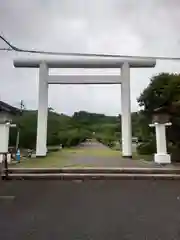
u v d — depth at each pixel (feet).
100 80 58.44
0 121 43.98
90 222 15.56
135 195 23.00
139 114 68.08
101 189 25.88
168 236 13.35
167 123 44.11
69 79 58.39
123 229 14.38
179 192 24.38
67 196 22.52
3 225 15.03
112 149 84.58
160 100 57.21
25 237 13.21
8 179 32.65
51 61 57.93
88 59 57.72
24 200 20.99
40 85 57.88
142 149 62.75
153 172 35.68
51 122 90.94
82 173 35.40
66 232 13.91
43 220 15.92
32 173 35.37
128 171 35.86
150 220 15.94
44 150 55.88
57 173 35.27
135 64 58.23
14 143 78.28
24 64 58.34
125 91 57.82
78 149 85.05
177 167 38.14
